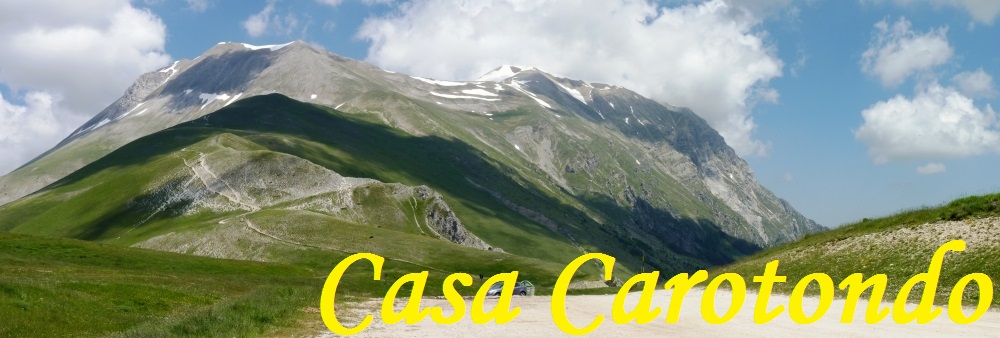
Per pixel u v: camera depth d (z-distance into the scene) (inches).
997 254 1667.1
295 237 6058.1
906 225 2117.4
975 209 1979.6
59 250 3646.7
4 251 3373.5
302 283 3043.8
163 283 2196.1
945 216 2025.1
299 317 1541.6
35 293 1507.1
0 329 1283.2
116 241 6963.6
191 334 1272.1
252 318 1443.2
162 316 1606.8
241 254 5753.0
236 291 2287.2
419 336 1294.3
